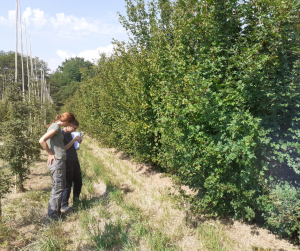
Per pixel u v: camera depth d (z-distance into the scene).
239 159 3.26
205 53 4.08
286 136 3.31
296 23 3.10
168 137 4.29
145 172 6.69
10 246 3.04
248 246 3.13
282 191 3.15
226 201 3.81
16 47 10.28
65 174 3.95
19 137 5.07
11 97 5.14
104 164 7.97
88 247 3.13
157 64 5.65
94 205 4.46
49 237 3.20
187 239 3.30
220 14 3.67
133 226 3.59
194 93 3.30
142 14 8.12
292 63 3.26
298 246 3.05
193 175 3.92
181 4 4.41
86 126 17.39
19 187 5.20
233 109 3.40
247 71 3.11
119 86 8.54
